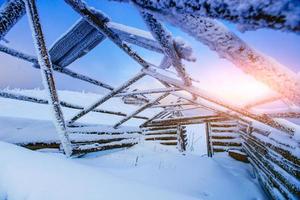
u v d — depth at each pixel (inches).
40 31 122.6
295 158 104.2
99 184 96.1
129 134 328.8
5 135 169.0
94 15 98.8
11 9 100.8
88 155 215.3
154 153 285.3
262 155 198.5
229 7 22.7
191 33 40.6
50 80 146.6
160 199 95.4
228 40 39.9
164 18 33.8
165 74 149.9
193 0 25.0
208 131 377.4
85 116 514.3
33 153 122.9
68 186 88.0
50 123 217.0
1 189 90.9
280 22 20.3
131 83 177.6
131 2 31.4
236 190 191.0
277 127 126.1
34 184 86.5
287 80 43.4
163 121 360.2
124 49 128.3
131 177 168.2
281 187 130.9
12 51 141.0
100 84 190.2
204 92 136.9
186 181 185.8
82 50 144.3
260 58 42.1
